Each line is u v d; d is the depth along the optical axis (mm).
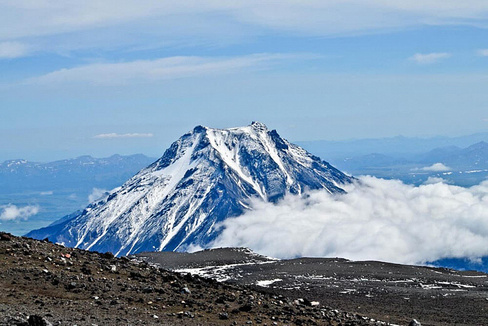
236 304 46031
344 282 92500
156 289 45250
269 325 40844
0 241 50875
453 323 59156
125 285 45188
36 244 52281
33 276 43281
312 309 49469
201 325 38219
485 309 68000
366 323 47000
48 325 31312
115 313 37875
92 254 53750
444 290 85625
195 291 47781
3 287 40250
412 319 56375
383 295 79375
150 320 37406
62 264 47688
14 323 31062
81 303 39156
